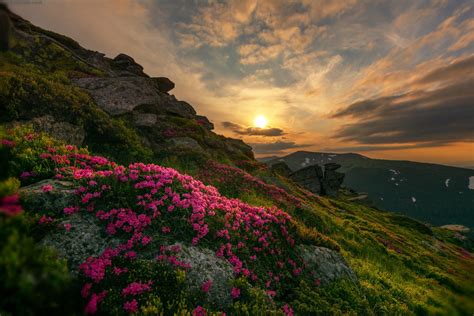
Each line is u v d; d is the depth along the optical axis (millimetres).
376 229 34406
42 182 8219
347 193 107375
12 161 8461
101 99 21203
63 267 4777
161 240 7656
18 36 24172
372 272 15375
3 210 3928
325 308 8469
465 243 74750
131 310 5484
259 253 9609
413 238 47031
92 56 35719
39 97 13586
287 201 22688
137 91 24125
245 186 22047
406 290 14156
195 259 7574
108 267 6371
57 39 34219
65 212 7281
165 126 28297
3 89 11945
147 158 18203
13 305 3361
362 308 9672
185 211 8906
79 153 11586
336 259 12367
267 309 7168
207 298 6812
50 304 3768
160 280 6555
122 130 18531
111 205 7984
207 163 22828
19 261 3619
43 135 11289
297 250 11250
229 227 9648
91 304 4996
